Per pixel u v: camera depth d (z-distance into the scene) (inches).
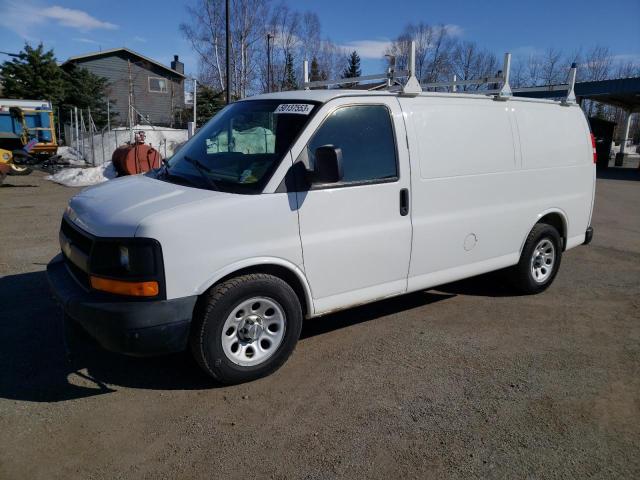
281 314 148.4
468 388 147.3
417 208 173.0
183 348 133.5
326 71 1795.0
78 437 121.6
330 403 137.9
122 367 155.3
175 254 128.1
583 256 307.7
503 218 201.9
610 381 153.3
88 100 1453.0
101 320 126.2
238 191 141.8
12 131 885.2
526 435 126.0
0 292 215.6
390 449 119.3
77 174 678.5
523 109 209.3
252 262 139.8
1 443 118.7
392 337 181.5
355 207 157.8
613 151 1641.2
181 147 184.7
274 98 168.2
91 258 130.7
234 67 1435.8
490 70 1812.3
